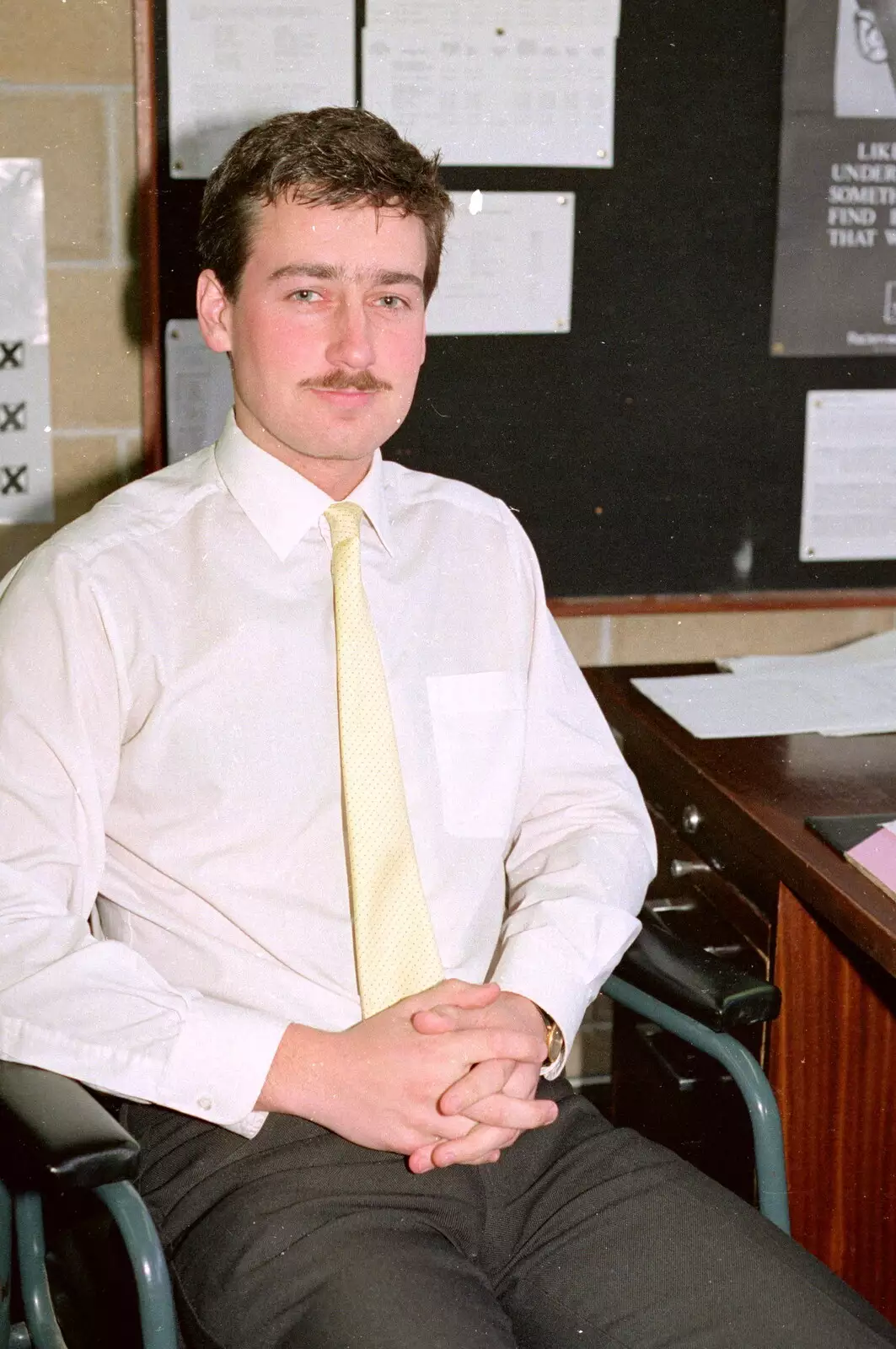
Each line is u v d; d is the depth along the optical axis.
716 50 1.87
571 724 1.40
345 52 1.80
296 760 1.23
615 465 1.98
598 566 2.01
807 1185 1.52
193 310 1.84
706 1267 1.11
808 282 1.95
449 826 1.30
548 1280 1.13
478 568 1.37
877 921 1.22
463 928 1.28
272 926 1.21
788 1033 1.49
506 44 1.83
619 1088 1.89
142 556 1.23
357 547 1.26
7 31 1.74
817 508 2.03
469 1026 1.15
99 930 1.30
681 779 1.63
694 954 1.34
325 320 1.19
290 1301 1.06
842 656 1.97
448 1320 1.02
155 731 1.21
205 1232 1.12
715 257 1.93
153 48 1.76
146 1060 1.10
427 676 1.31
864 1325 1.07
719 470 2.00
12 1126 1.00
